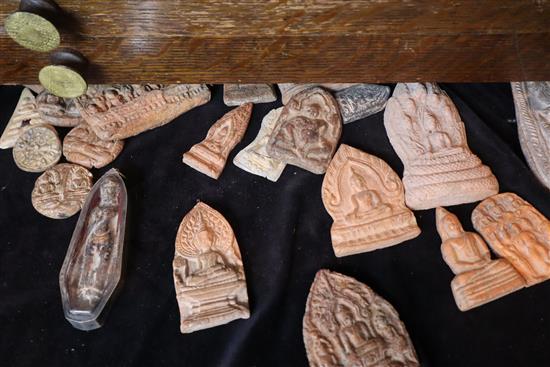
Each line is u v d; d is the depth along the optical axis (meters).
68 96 1.38
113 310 1.36
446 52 1.39
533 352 1.27
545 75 1.50
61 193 1.48
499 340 1.28
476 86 1.63
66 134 1.61
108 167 1.55
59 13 1.20
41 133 1.56
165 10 1.22
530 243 1.34
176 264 1.37
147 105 1.56
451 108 1.50
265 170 1.51
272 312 1.33
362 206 1.42
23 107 1.62
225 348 1.30
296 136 1.49
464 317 1.31
